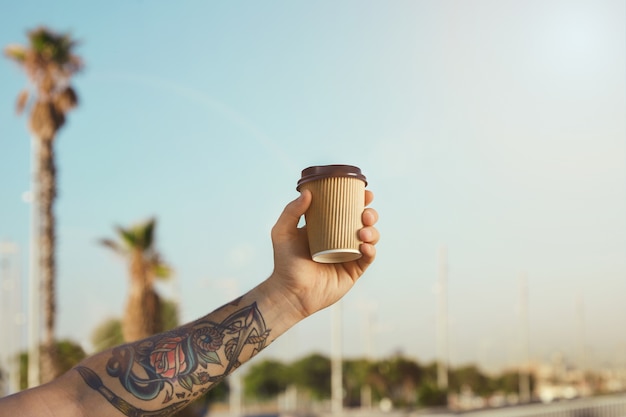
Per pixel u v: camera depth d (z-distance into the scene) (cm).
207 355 159
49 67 1570
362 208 166
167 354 157
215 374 159
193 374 157
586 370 5841
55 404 147
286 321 166
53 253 1545
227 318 164
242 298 168
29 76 1573
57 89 1588
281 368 4219
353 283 169
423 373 3978
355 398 4128
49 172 1562
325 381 4162
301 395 4203
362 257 167
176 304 1669
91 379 151
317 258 166
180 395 156
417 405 3183
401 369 3972
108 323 1527
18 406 144
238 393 3428
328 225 162
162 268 1550
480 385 4531
